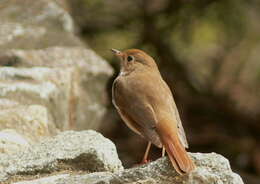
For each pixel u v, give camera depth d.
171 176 6.63
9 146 8.28
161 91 8.43
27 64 11.14
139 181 6.50
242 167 18.16
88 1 18.31
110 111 18.84
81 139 7.98
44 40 12.45
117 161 7.62
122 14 18.73
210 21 18.73
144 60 9.54
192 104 19.38
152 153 18.11
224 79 19.84
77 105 11.16
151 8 18.78
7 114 9.20
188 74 19.42
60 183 6.88
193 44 19.25
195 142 18.88
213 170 6.73
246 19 18.81
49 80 10.53
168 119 7.63
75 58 11.85
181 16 18.75
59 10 13.69
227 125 19.39
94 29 18.70
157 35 18.81
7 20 13.14
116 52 9.81
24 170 7.38
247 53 19.66
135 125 8.18
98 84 11.89
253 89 19.84
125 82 8.71
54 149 7.73
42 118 9.35
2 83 10.14
